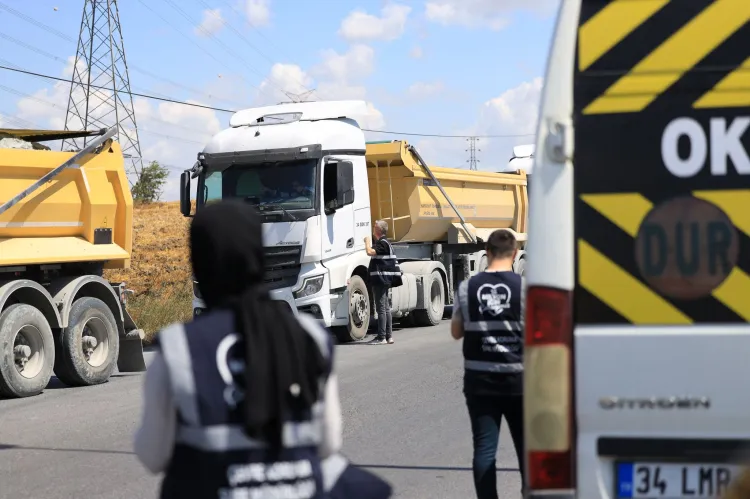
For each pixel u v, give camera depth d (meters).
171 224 56.66
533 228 5.10
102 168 18.09
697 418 4.91
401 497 9.02
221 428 3.54
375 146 25.53
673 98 5.05
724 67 5.03
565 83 5.12
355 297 22.67
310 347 3.69
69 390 16.86
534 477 5.04
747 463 4.87
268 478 3.55
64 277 17.58
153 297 30.61
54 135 18.84
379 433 11.98
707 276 4.96
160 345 3.64
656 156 5.04
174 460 3.64
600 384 4.98
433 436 11.77
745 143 4.99
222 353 3.60
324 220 21.44
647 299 4.99
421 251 28.17
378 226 22.19
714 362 4.91
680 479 4.94
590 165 5.07
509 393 7.39
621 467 4.98
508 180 32.72
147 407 3.63
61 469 10.51
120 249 18.56
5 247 16.12
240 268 3.73
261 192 21.62
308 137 21.48
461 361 18.64
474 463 7.46
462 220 28.92
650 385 4.95
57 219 17.11
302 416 3.63
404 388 15.47
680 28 5.07
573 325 5.04
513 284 7.47
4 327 15.47
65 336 16.89
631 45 5.09
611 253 5.03
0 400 15.74
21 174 16.30
